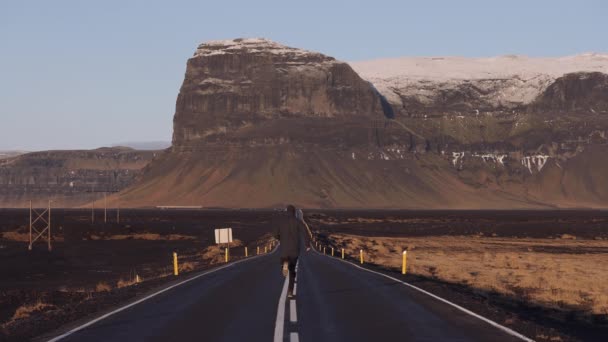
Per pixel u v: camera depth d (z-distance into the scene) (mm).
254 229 150375
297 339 17531
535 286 39781
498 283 40531
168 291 28609
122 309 23094
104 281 48938
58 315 22531
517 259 66188
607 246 104250
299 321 20359
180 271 47812
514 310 27422
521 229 160750
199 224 171625
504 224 190750
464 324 20281
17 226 125500
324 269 41688
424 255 75500
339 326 19547
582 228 164875
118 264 66000
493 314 22531
